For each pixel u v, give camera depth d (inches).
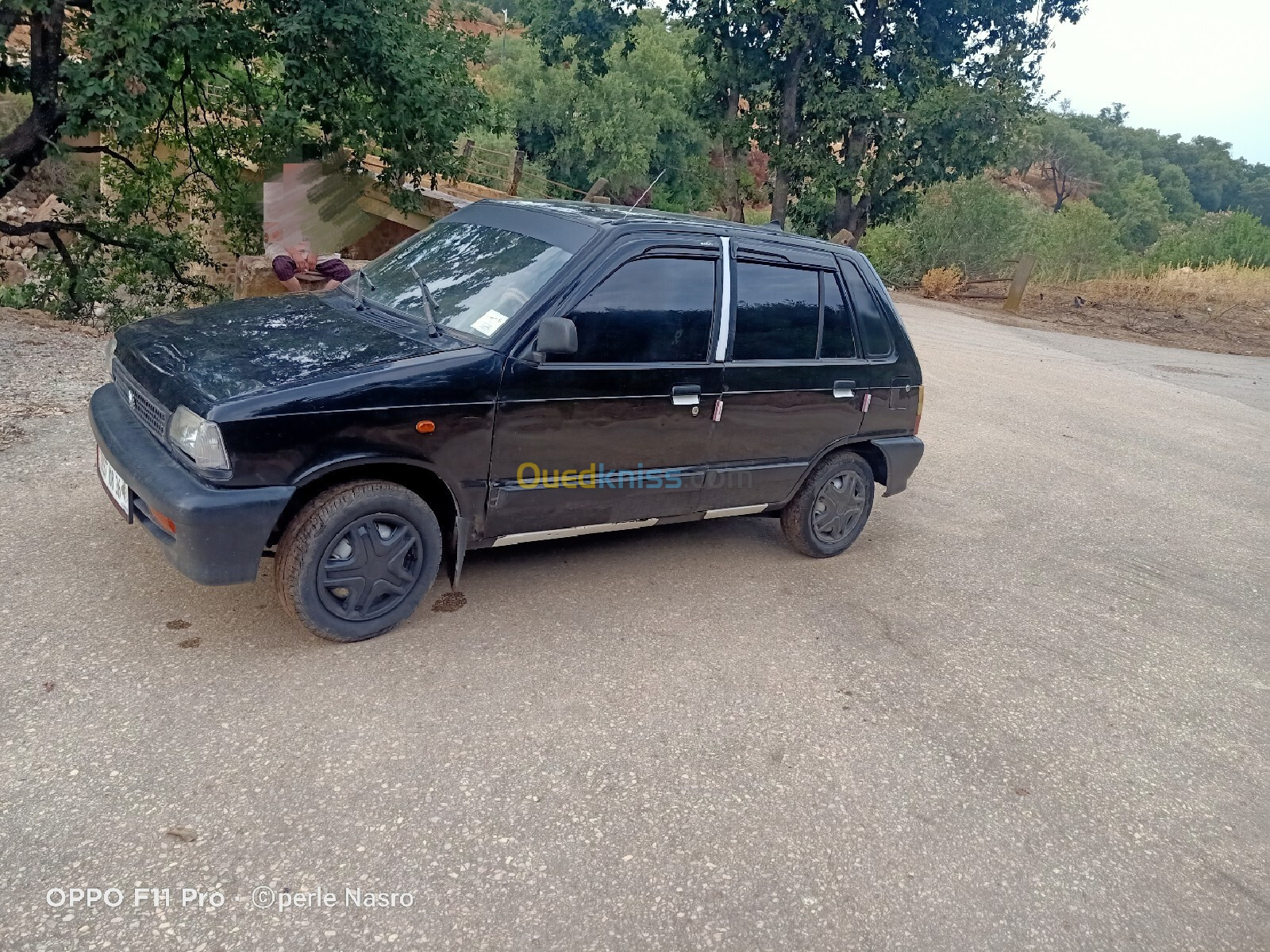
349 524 144.3
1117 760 153.3
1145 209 3464.6
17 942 90.7
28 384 271.7
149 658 141.9
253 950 93.7
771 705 154.2
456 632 162.7
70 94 365.7
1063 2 870.4
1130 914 117.8
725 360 180.1
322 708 135.5
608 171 1566.2
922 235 1109.7
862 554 232.1
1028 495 303.3
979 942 109.3
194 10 374.9
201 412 129.6
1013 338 738.2
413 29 443.8
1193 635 208.4
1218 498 327.3
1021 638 195.2
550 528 171.2
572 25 946.1
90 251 467.8
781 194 940.6
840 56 815.1
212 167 480.1
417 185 504.7
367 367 142.0
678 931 104.1
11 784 111.9
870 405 209.8
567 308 158.6
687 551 216.8
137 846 105.3
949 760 145.9
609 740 137.9
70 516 186.9
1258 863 131.6
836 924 108.6
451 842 112.5
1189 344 815.1
